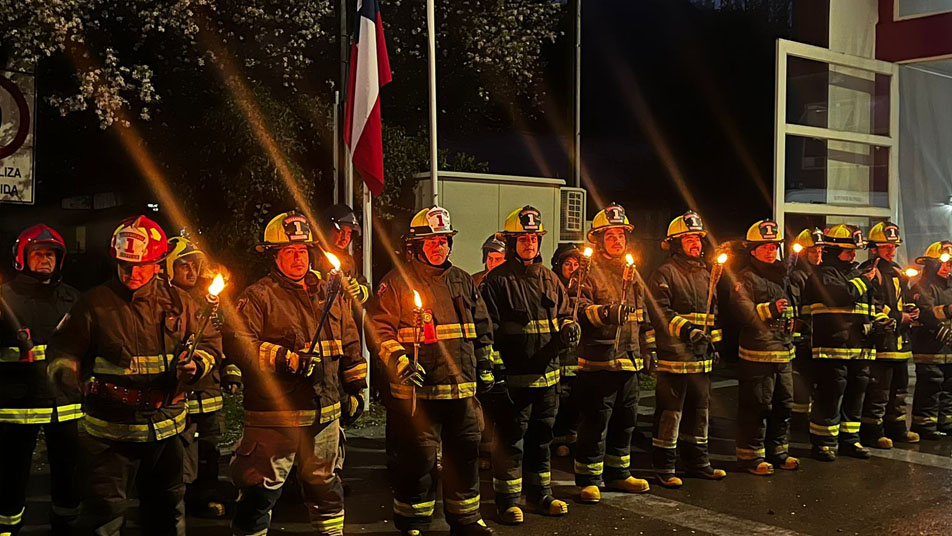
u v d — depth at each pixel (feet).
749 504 21.83
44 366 17.39
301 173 35.70
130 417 14.51
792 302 25.73
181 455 15.38
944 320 29.78
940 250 30.42
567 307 20.62
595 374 21.68
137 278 14.65
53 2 29.45
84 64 34.83
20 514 17.75
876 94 47.85
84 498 14.70
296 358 15.65
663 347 23.13
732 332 36.35
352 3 41.42
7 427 17.13
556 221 36.94
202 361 14.94
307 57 41.29
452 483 18.30
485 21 43.01
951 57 45.42
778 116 41.75
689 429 24.14
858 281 26.68
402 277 18.16
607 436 23.00
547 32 45.29
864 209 46.37
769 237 24.61
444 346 17.85
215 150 36.14
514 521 19.84
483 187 34.99
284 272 16.39
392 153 36.65
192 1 33.81
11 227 44.91
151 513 15.39
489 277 20.25
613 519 20.45
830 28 45.78
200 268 19.90
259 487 15.87
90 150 41.81
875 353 27.27
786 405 25.17
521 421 19.93
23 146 24.13
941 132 52.08
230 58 37.35
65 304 17.99
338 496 16.70
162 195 39.09
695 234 23.22
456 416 18.10
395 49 42.73
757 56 55.47
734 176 55.26
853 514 21.09
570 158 40.52
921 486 23.70
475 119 48.60
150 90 32.63
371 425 30.14
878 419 28.40
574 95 40.40
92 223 46.96
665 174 58.85
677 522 20.31
